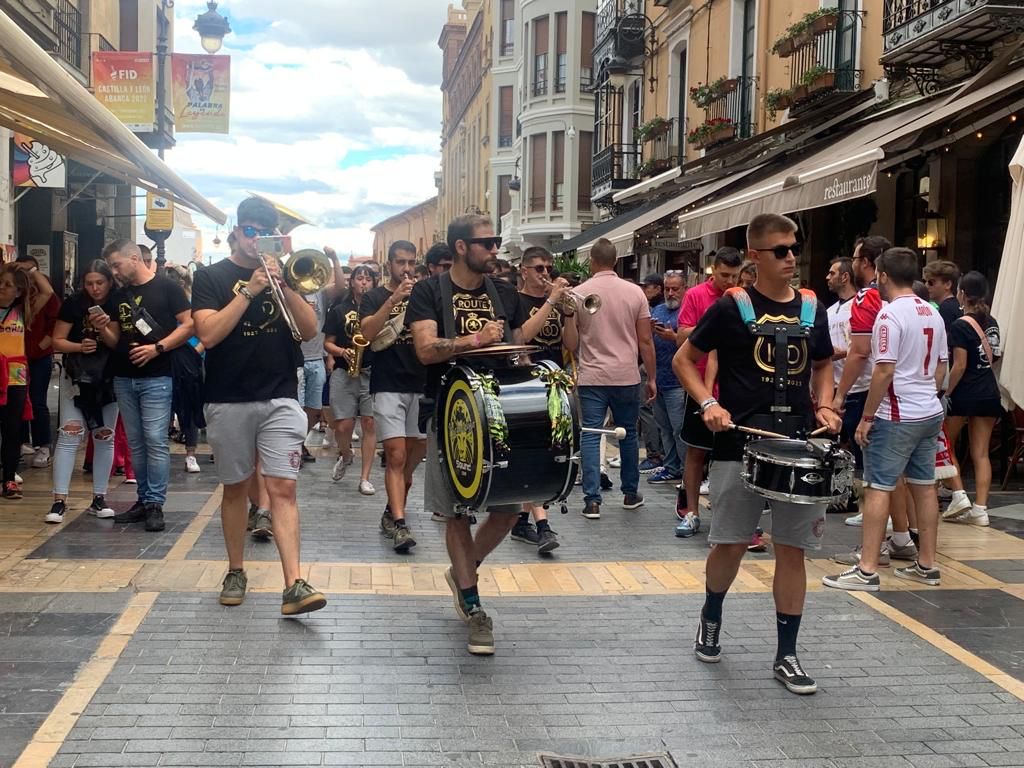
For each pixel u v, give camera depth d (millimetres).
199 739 3498
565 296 5031
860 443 5578
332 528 6859
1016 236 7121
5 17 4598
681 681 4199
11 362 7359
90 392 6621
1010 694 4109
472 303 4641
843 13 12695
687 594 5461
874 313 6188
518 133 36250
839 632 4848
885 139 9000
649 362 7652
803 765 3469
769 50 15500
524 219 32875
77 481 8305
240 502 5004
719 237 16562
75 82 6023
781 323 4137
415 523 7113
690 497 6855
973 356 7129
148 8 26547
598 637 4734
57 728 3531
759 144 13906
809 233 13773
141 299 6465
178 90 16094
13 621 4605
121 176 10812
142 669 4098
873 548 5578
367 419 8203
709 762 3482
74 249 21641
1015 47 8719
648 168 20422
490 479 4094
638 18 22031
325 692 3955
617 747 3578
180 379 8859
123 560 5715
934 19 9836
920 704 4000
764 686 4160
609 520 7410
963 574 5891
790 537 4066
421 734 3621
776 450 3893
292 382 5008
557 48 31578
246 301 4719
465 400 4246
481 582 5645
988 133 10203
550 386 4250
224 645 4410
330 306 8953
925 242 11023
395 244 6891
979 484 7238
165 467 6629
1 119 8609
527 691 4051
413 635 4664
